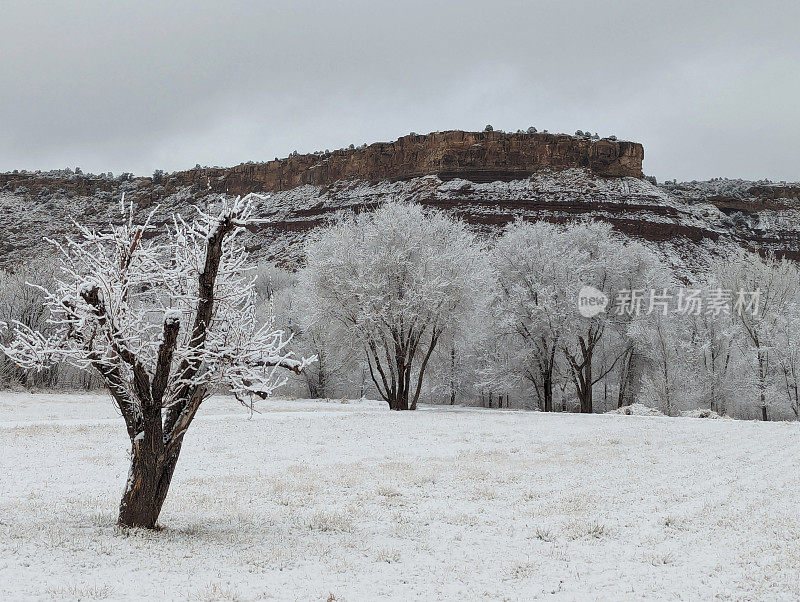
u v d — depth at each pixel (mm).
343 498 13383
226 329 10672
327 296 39906
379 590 7484
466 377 57375
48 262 57750
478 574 8352
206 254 10242
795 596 7344
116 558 8156
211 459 18906
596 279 48656
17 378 58781
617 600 7285
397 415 34594
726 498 13531
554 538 10281
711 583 7953
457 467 17641
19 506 11523
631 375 54250
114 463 17594
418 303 38062
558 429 28312
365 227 41719
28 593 6625
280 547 9258
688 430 28250
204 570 7965
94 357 9953
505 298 47875
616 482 15539
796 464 18469
